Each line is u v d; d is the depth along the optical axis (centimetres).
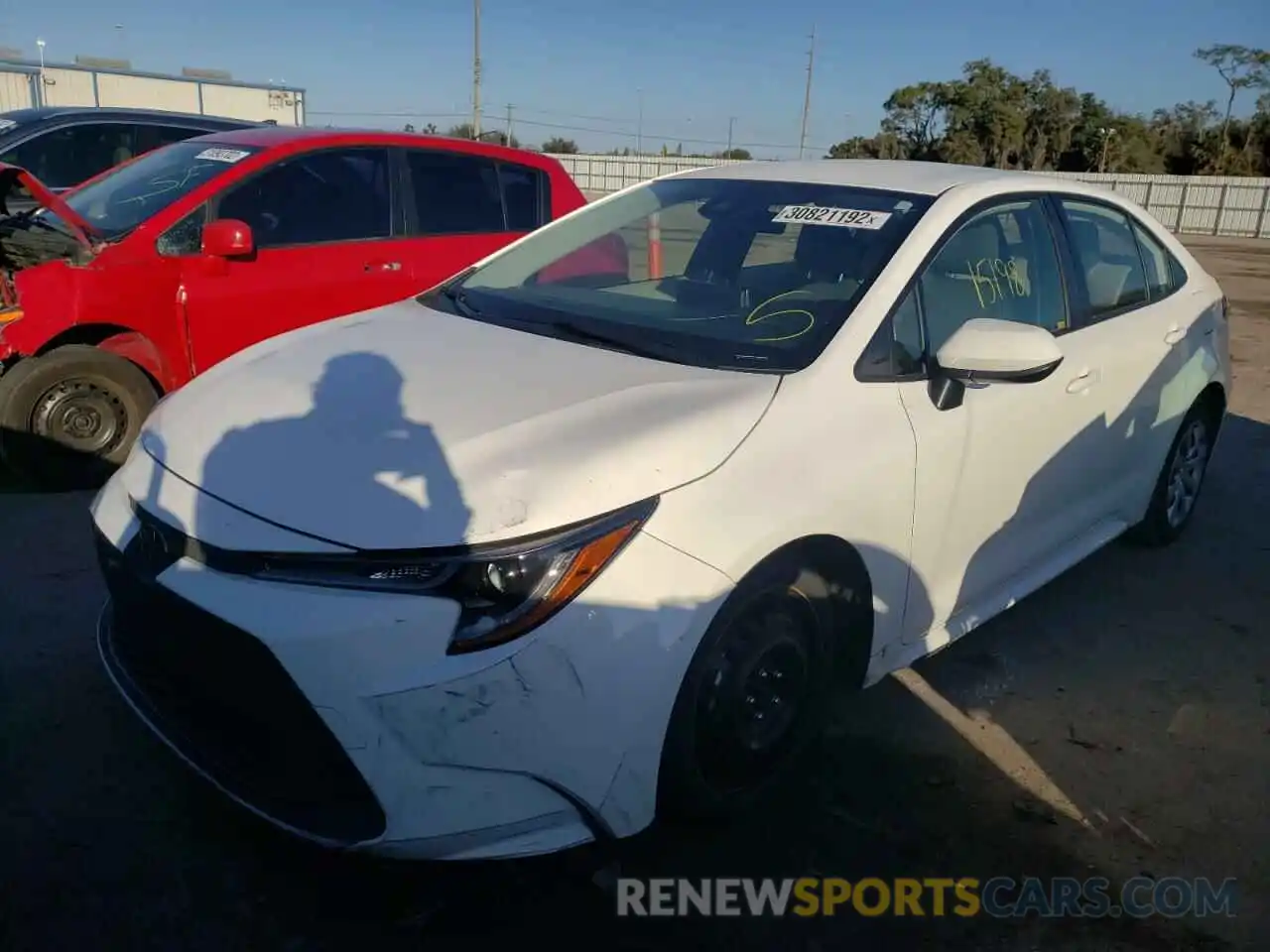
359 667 211
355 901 245
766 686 265
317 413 257
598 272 356
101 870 251
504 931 239
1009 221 356
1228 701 354
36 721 308
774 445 255
